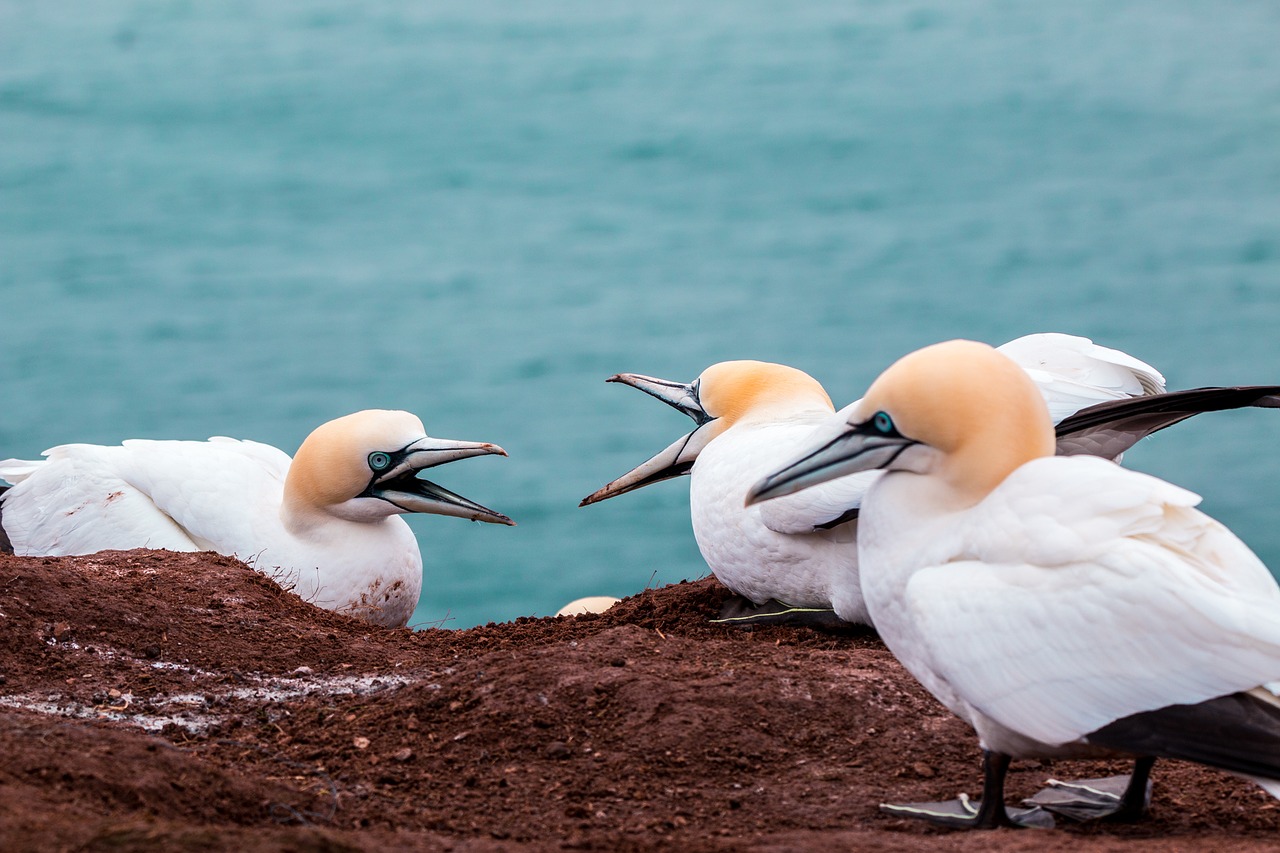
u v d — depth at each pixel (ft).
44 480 48.03
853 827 24.38
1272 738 20.83
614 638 32.27
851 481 34.94
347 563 44.88
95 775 22.36
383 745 27.76
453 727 28.48
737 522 37.91
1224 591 21.83
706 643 32.55
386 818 24.09
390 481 45.06
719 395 42.16
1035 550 22.67
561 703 28.76
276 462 49.19
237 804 23.40
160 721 29.01
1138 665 21.74
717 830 24.07
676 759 26.99
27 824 19.79
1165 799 25.84
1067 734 22.03
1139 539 22.48
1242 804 25.45
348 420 45.09
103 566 37.37
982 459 24.38
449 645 35.42
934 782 26.76
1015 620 22.56
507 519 45.01
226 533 45.19
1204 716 21.24
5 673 30.32
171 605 34.78
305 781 25.94
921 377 24.57
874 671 31.07
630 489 43.55
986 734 23.67
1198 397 31.96
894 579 24.72
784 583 37.86
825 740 28.17
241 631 33.99
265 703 30.19
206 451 47.91
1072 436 34.42
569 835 23.68
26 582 33.04
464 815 24.61
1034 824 24.40
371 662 33.27
